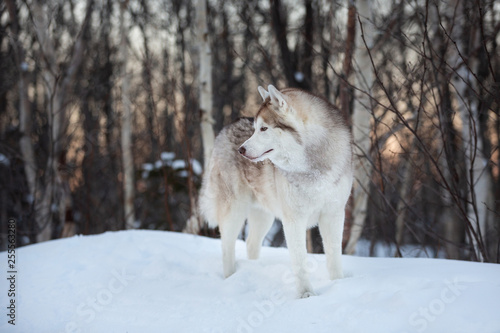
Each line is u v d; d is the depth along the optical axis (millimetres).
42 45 9492
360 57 6219
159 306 3441
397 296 2830
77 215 13812
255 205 4449
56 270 4367
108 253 4871
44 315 3439
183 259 4773
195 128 14453
